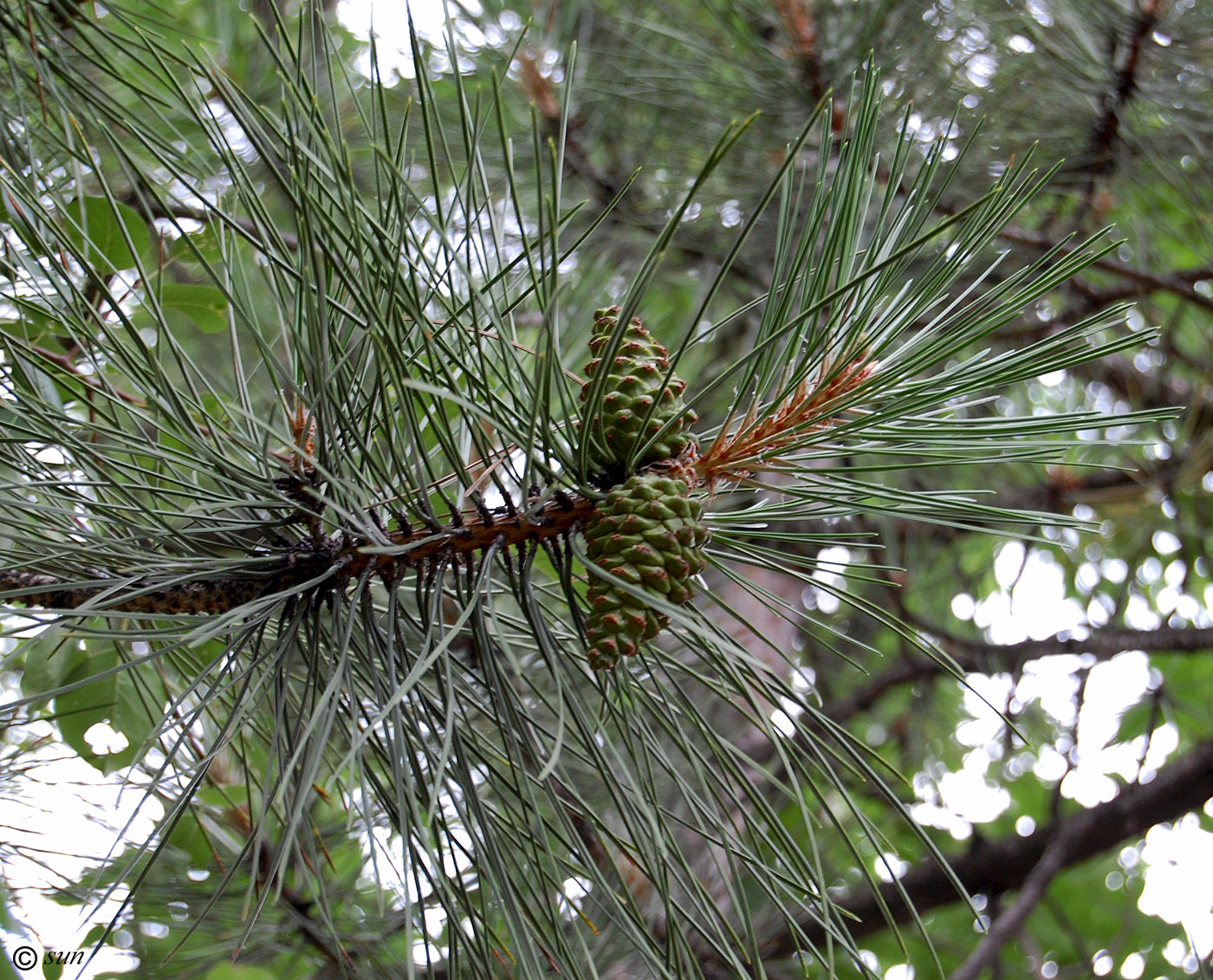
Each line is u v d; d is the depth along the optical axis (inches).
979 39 55.9
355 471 36.7
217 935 45.7
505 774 42.2
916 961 99.4
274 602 35.9
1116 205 62.1
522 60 56.0
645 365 36.9
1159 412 36.1
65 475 38.3
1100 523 36.1
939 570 96.1
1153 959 101.0
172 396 36.1
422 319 35.4
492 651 36.6
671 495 36.0
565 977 36.8
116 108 39.5
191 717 35.8
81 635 34.7
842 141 36.7
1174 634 75.2
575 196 58.7
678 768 53.2
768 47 55.6
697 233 60.4
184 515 37.0
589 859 36.9
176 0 56.7
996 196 36.1
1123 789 73.9
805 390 37.9
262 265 37.8
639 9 59.1
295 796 37.0
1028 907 69.2
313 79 35.7
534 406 34.6
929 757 101.7
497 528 36.7
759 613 72.7
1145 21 51.0
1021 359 36.4
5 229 38.9
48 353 40.8
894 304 37.5
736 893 37.3
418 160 53.2
